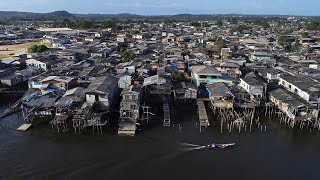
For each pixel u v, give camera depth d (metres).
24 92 77.88
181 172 46.66
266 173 46.97
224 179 45.22
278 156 52.16
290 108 63.12
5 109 72.12
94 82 70.25
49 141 55.72
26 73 91.19
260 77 89.56
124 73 83.94
